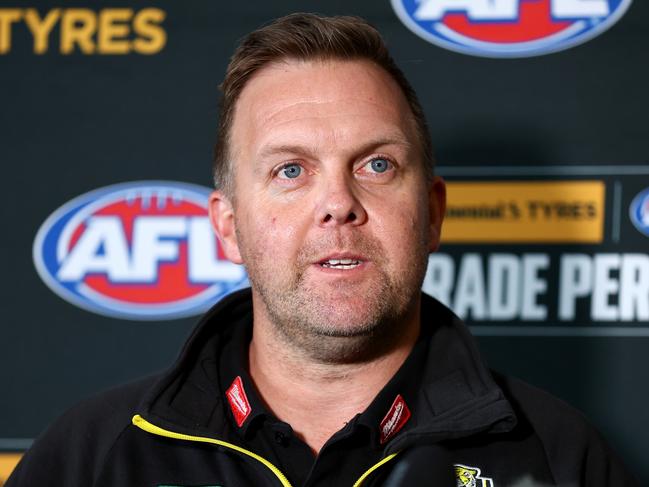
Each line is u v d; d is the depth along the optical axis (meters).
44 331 2.49
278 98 1.53
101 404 1.64
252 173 1.53
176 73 2.51
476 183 2.45
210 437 1.50
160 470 1.51
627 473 1.60
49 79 2.51
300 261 1.46
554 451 1.53
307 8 2.50
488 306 2.44
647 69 2.42
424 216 1.54
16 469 1.62
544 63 2.45
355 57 1.57
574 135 2.44
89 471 1.55
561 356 2.42
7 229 2.51
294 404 1.55
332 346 1.48
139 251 2.51
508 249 2.44
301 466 1.49
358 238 1.44
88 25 2.52
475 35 2.47
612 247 2.41
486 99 2.46
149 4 2.51
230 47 2.50
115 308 2.50
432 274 2.46
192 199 2.51
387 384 1.52
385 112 1.51
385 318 1.46
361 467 1.46
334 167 1.47
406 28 2.48
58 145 2.51
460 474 1.48
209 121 2.50
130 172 2.51
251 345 1.65
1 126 2.51
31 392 2.48
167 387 1.58
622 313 2.40
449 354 1.61
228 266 2.52
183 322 2.51
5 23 2.52
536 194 2.44
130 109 2.51
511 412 1.46
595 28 2.44
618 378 2.40
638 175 2.41
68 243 2.51
